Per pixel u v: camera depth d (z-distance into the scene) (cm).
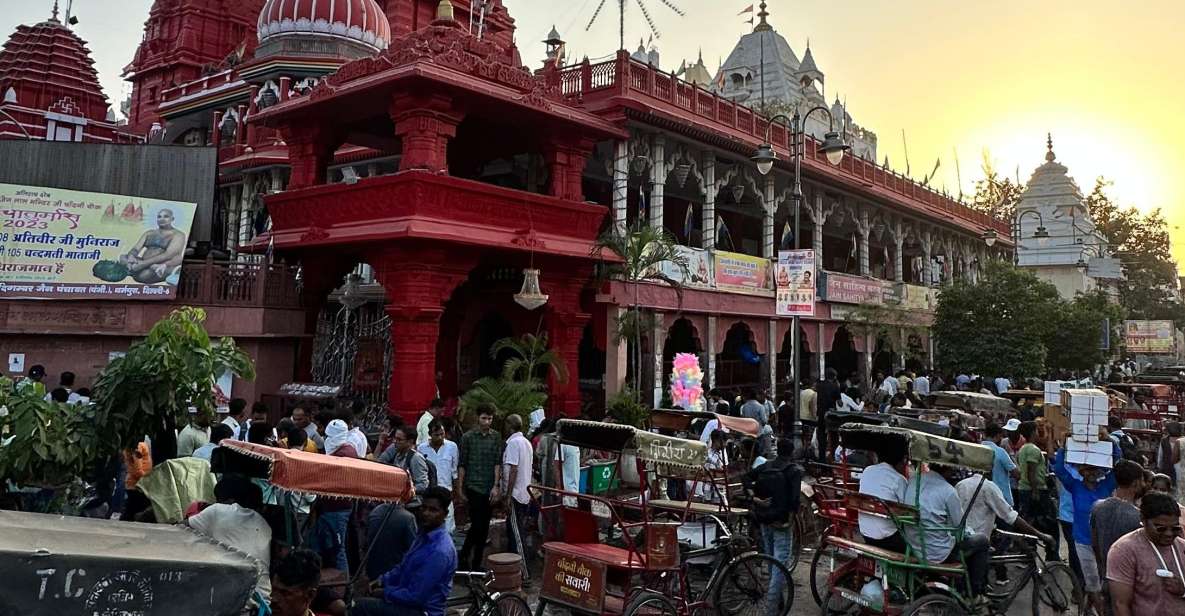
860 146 5431
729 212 3114
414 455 920
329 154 1834
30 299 1554
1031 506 1109
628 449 767
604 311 2020
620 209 2000
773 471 859
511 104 1606
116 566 365
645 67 2070
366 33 2839
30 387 708
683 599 774
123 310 1617
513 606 723
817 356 2848
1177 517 485
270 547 629
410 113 1522
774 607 814
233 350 819
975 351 2877
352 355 1989
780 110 4116
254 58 2847
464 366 2352
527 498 995
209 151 1817
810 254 1580
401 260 1523
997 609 789
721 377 2839
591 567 727
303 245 1678
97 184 1759
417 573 570
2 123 3419
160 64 4100
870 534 783
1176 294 8131
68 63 3966
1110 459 795
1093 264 5878
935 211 3638
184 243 1683
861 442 803
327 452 1055
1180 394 2842
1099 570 656
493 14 3791
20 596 344
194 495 739
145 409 722
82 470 728
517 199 1655
